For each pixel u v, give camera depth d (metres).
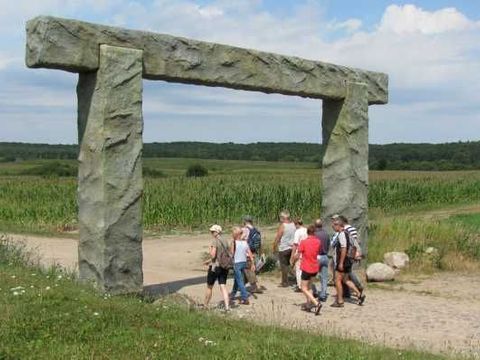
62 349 7.34
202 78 13.09
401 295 14.42
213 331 8.87
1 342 7.37
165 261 19.58
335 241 13.22
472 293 14.71
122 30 11.98
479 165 99.38
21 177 55.66
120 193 11.89
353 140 16.25
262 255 16.86
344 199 16.25
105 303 9.71
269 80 14.24
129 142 12.02
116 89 11.80
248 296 13.93
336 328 11.15
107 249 11.74
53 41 11.05
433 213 34.19
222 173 69.12
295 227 15.09
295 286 15.19
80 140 12.07
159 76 12.59
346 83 16.08
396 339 10.49
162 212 29.50
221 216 30.69
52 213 29.92
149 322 8.91
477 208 36.25
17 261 13.60
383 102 17.30
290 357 7.69
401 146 122.12
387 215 33.81
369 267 15.95
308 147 142.00
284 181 42.66
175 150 139.50
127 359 7.18
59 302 9.27
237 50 13.63
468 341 10.48
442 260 17.50
